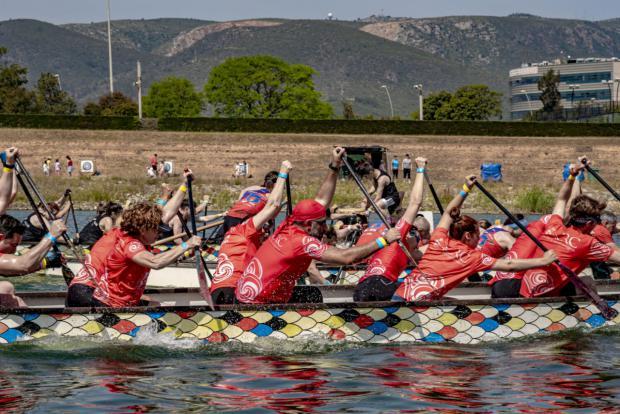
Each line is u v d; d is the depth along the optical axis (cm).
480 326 1155
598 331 1204
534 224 1245
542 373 973
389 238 1033
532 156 6600
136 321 1070
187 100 10806
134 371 963
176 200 1287
